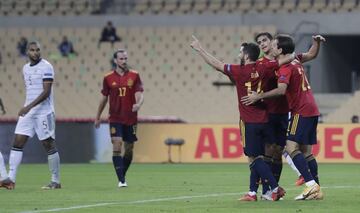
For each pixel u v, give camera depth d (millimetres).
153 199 40406
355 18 113375
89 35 117188
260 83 37594
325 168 71000
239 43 114188
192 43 38281
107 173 65000
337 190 46000
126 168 50969
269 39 38969
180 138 81875
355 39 117500
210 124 81375
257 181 38406
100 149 82438
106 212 34281
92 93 112250
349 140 79000
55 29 118000
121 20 118438
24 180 56625
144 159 82625
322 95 108125
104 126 82438
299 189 47219
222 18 116500
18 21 119625
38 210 35125
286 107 39781
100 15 118812
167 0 121250
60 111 110250
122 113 49906
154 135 82562
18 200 39969
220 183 52375
